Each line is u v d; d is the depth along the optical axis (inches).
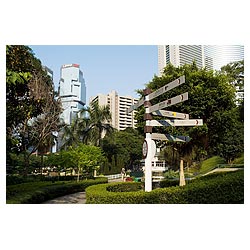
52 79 719.1
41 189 471.8
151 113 336.8
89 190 347.3
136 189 511.8
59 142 1189.1
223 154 1147.9
